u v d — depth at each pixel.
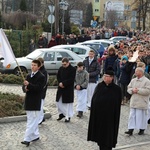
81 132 10.04
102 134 7.53
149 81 9.91
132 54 14.59
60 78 11.13
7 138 9.18
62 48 22.30
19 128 10.13
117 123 7.64
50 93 16.11
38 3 63.62
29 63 19.97
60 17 42.59
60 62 20.66
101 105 7.51
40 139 9.20
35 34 29.39
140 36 39.81
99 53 24.50
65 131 10.09
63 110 11.17
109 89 7.59
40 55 20.42
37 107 8.75
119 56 14.86
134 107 9.91
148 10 59.78
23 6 51.62
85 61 13.41
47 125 10.67
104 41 29.20
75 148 8.61
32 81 8.75
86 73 11.84
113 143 7.63
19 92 15.77
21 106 11.93
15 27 44.31
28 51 28.44
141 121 9.98
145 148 8.80
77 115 11.90
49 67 20.45
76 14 53.69
